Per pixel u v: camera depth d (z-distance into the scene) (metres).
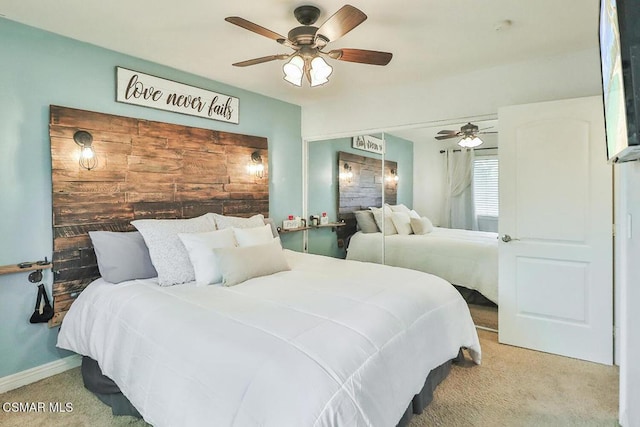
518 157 2.75
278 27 2.27
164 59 2.80
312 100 4.05
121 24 2.24
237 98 3.53
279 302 1.87
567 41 2.50
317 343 1.40
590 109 2.49
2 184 2.17
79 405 2.04
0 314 2.20
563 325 2.64
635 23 0.87
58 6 2.03
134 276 2.36
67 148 2.39
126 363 1.74
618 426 1.81
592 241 2.52
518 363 2.52
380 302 1.87
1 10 2.07
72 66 2.44
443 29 2.32
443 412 1.94
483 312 3.22
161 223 2.53
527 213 2.73
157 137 2.87
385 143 3.79
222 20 2.18
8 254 2.20
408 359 1.69
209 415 1.27
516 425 1.83
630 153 1.02
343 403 1.21
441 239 3.48
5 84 2.18
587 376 2.33
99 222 2.54
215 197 3.29
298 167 4.24
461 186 3.32
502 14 2.13
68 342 2.23
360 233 4.00
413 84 3.45
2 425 1.86
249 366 1.29
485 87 3.07
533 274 2.73
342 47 2.58
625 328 1.75
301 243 4.29
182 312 1.74
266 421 1.14
